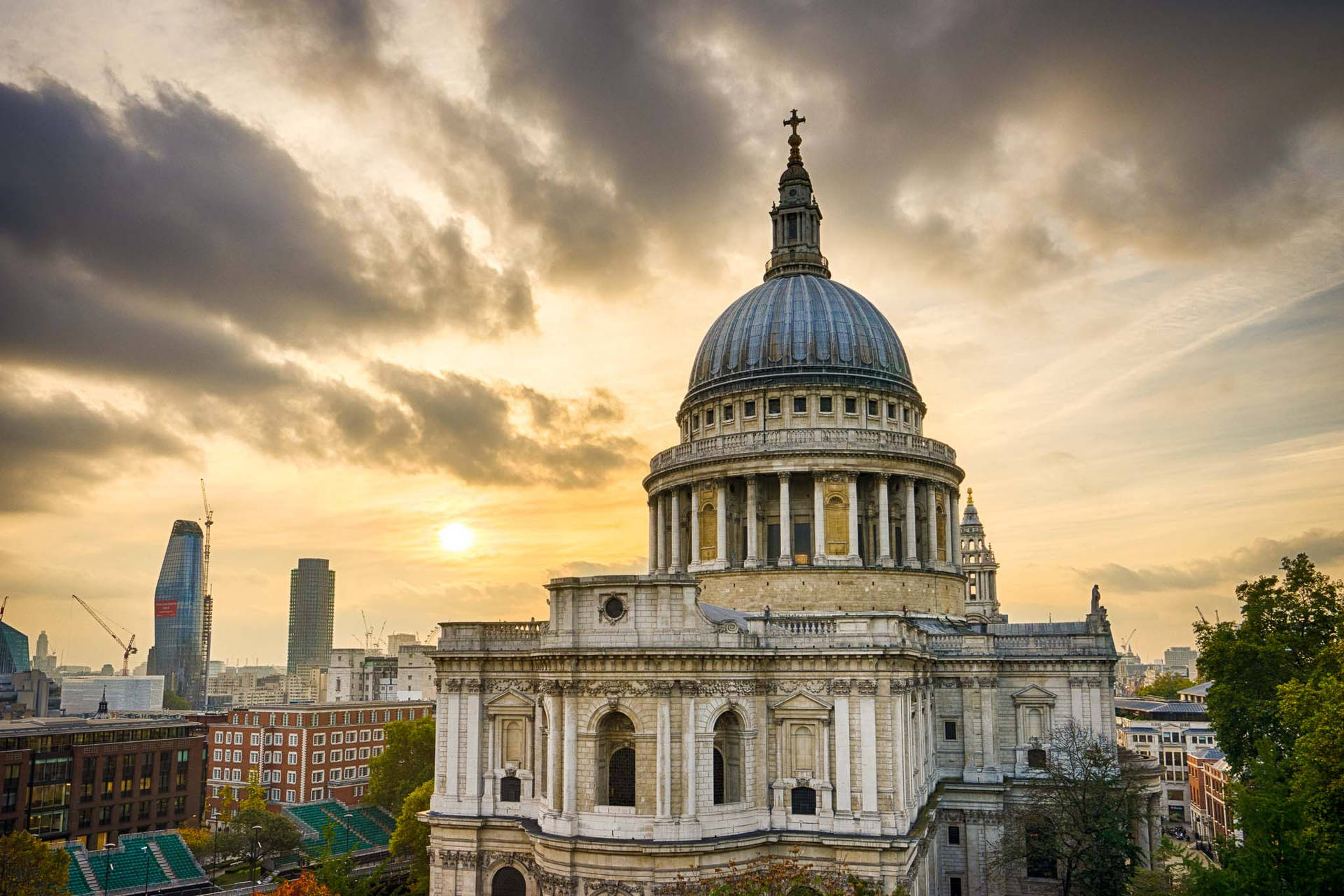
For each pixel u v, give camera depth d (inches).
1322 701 2758.4
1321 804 2464.3
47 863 4347.9
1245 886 2252.7
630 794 3216.0
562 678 3245.6
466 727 3570.4
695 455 4493.1
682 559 4554.6
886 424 4559.5
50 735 6117.1
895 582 4291.3
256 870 5792.3
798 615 3882.9
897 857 3107.8
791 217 5137.8
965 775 4050.2
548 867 3166.8
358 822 6176.2
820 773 3253.0
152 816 6515.8
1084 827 3639.3
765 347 4630.9
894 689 3245.6
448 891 3489.2
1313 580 3946.9
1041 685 4116.6
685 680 3166.8
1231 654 3892.7
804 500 4372.5
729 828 3184.1
